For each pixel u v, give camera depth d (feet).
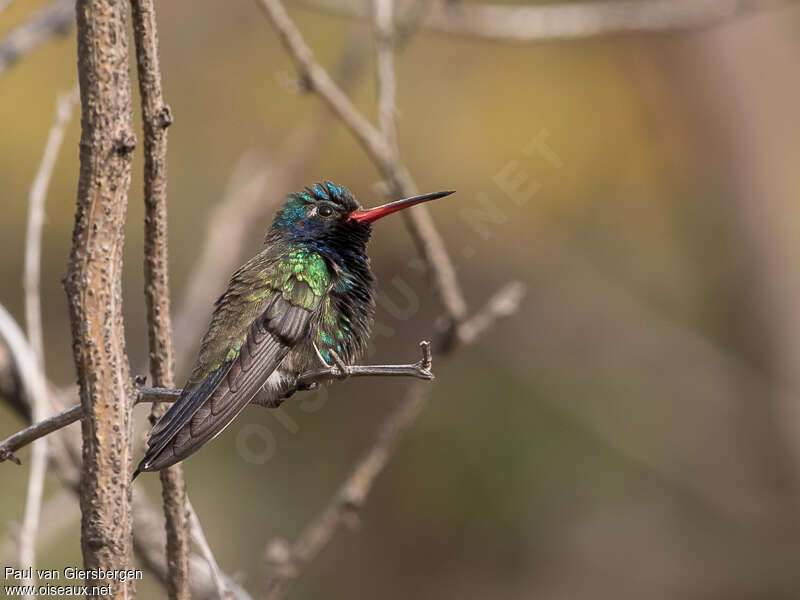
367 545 46.80
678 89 52.29
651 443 48.83
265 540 41.88
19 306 41.09
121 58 12.75
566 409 47.03
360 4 31.63
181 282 41.47
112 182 12.79
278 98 42.63
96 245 12.82
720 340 54.39
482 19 32.01
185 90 42.65
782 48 54.13
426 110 42.65
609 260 48.67
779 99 54.08
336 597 46.09
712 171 53.67
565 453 47.32
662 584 49.06
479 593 46.52
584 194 45.85
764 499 51.31
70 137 40.42
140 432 21.57
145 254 15.12
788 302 54.08
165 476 15.65
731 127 53.42
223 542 41.34
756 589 50.16
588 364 47.88
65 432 20.56
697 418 50.67
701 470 50.44
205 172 42.27
